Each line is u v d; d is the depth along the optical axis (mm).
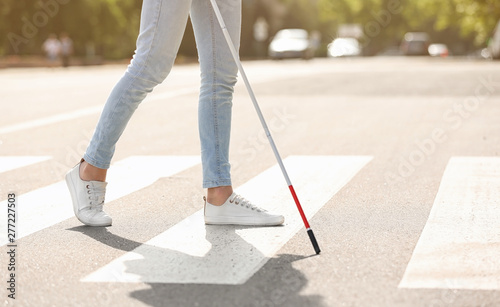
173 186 5168
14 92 14633
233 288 2953
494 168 5707
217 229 3936
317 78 18531
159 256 3426
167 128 8531
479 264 3225
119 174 5648
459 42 92500
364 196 4738
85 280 3082
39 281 3072
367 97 12484
